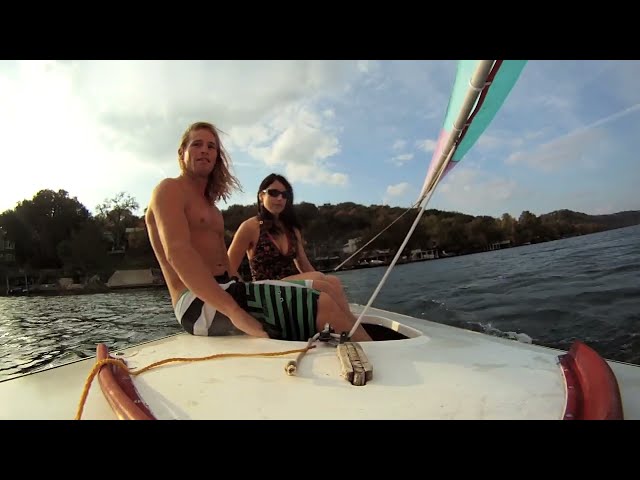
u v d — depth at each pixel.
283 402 0.88
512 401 0.85
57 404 0.98
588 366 0.97
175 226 1.54
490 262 11.38
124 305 11.76
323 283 1.80
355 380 0.96
